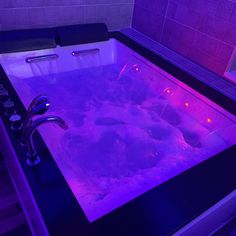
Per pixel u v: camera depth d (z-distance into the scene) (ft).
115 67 8.39
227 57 6.35
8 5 6.73
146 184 4.95
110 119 6.82
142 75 7.52
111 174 5.25
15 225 4.93
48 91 7.20
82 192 4.59
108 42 8.20
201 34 6.81
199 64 7.15
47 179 3.69
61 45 7.40
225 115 5.52
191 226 3.55
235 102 5.76
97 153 5.80
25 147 4.01
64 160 5.24
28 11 7.08
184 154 5.74
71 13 7.75
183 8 7.06
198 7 6.65
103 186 4.88
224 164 4.27
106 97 7.48
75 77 7.84
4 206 5.17
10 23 7.02
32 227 4.62
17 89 6.34
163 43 8.12
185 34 7.27
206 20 6.56
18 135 4.25
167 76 6.77
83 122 6.61
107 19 8.53
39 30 7.20
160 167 5.48
